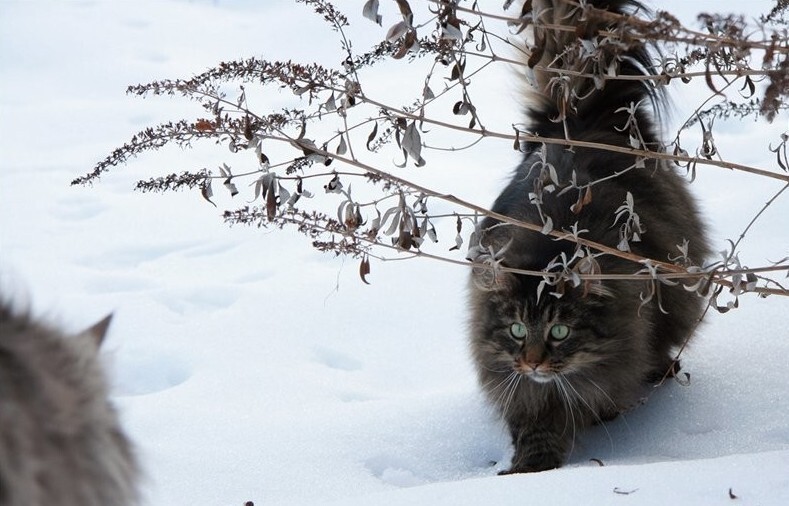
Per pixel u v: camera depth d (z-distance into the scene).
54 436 2.07
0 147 10.89
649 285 4.60
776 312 6.16
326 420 5.75
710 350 5.97
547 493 3.89
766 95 3.78
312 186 9.46
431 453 5.53
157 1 15.11
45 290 7.81
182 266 8.31
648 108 6.49
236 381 6.30
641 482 3.91
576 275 4.21
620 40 3.93
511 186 6.11
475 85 11.38
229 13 14.62
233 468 5.21
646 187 5.89
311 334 6.97
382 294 7.43
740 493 3.71
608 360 5.62
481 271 5.54
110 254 8.60
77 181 4.66
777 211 7.70
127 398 6.16
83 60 13.15
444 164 9.80
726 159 9.01
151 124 11.29
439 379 6.43
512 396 5.68
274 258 8.34
